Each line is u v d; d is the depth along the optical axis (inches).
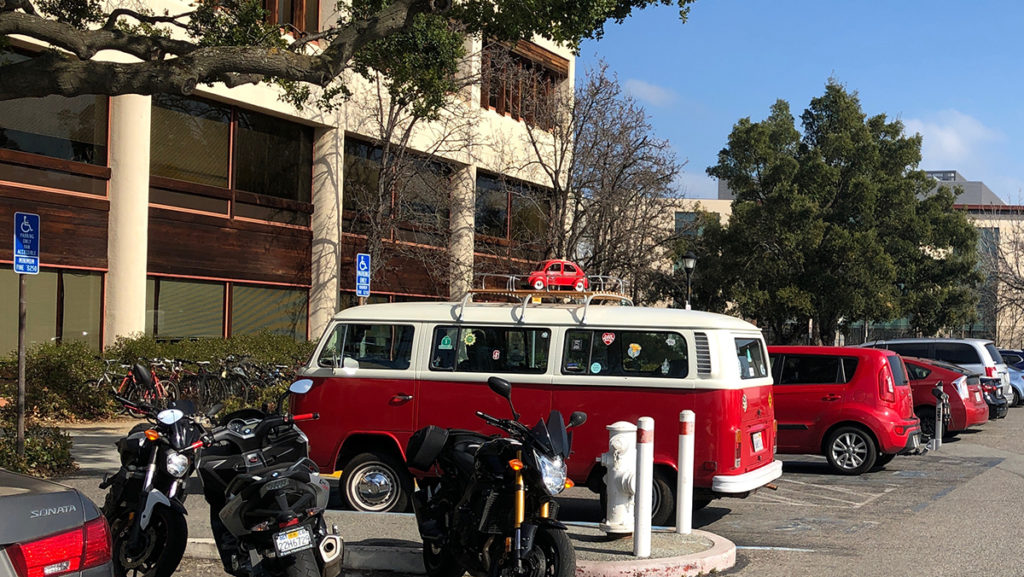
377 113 1001.5
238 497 243.6
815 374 566.9
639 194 1193.4
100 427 651.5
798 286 1525.6
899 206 1609.3
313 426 398.6
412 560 297.9
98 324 768.3
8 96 405.1
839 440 556.1
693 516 416.8
